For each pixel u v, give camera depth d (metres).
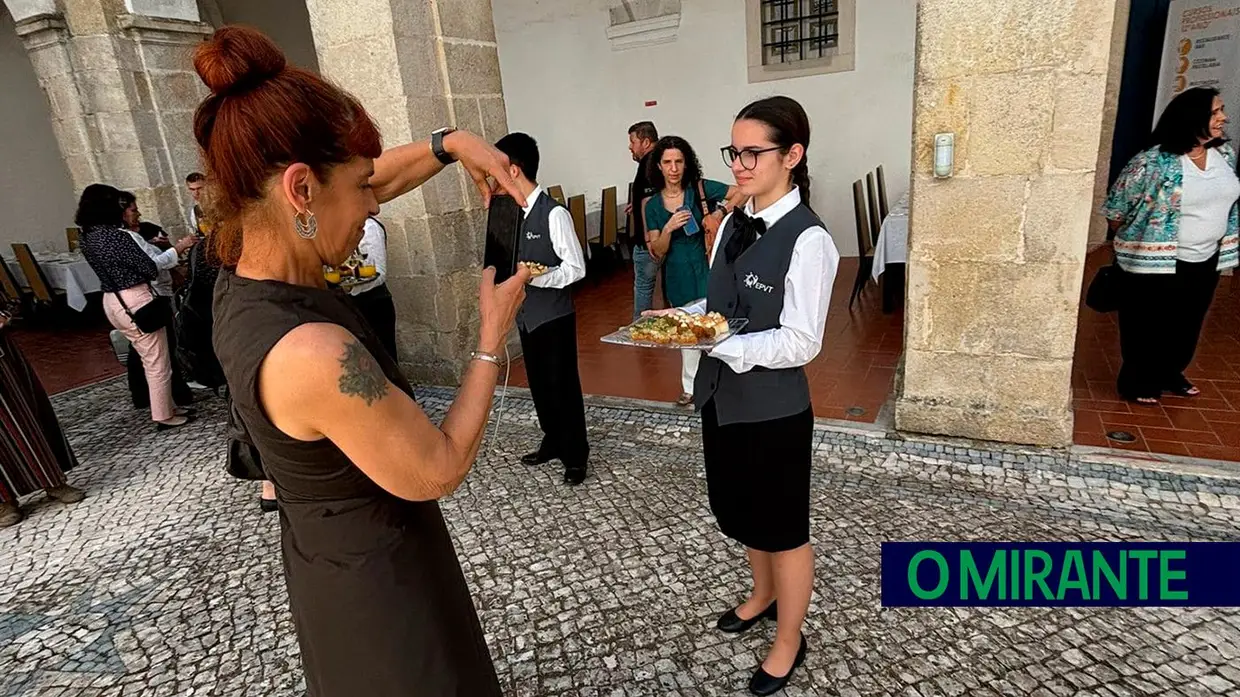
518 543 2.97
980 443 3.39
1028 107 2.86
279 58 0.99
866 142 7.28
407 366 5.10
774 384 1.81
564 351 3.22
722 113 7.89
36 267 7.23
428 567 1.24
